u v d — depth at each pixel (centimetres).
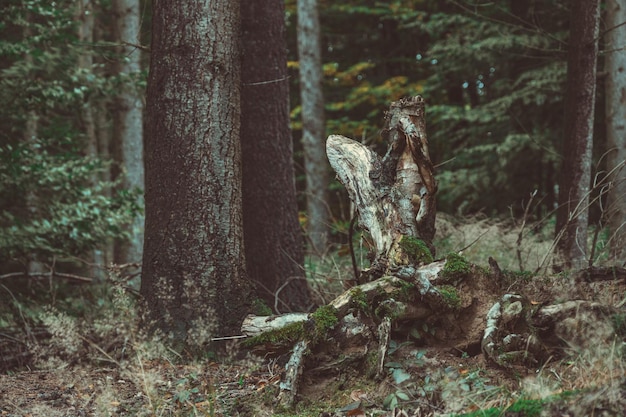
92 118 1520
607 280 501
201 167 682
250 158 932
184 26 687
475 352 468
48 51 1083
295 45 2503
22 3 1028
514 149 1575
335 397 453
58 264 1405
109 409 461
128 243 1371
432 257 519
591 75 873
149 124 700
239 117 705
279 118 944
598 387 363
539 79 1527
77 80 1087
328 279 861
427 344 473
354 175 567
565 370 429
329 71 2133
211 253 676
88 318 845
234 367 610
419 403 418
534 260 845
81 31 1628
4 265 1175
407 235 530
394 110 564
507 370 438
